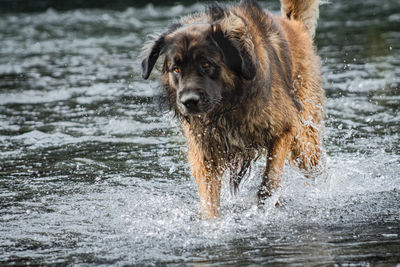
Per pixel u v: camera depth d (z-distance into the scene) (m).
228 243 8.00
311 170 11.29
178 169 11.90
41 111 16.66
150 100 17.38
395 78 18.44
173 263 7.29
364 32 27.83
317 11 12.55
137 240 8.28
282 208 9.63
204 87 8.59
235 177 10.31
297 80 10.79
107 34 31.28
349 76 19.11
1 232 8.76
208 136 9.52
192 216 9.45
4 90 19.39
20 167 12.16
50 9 42.34
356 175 11.09
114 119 15.54
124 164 12.23
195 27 8.88
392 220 8.62
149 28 32.47
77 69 22.55
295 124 10.03
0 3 45.03
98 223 9.11
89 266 7.32
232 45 8.74
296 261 7.10
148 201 10.18
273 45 10.02
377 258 7.04
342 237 7.95
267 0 38.44
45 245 8.20
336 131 13.75
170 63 8.88
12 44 29.16
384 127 13.83
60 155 12.90
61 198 10.35
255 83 9.02
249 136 9.55
